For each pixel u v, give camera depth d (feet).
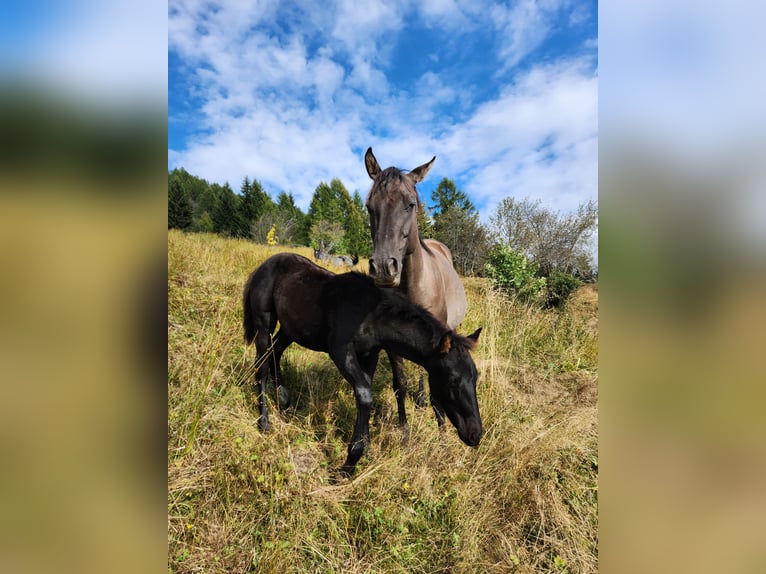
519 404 11.48
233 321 13.16
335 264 47.29
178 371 9.12
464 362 8.07
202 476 6.93
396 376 10.15
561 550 6.79
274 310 10.63
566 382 14.08
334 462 8.66
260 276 10.75
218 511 6.62
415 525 7.02
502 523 7.32
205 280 16.71
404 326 8.32
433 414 10.85
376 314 8.53
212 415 8.14
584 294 30.99
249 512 6.64
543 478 8.21
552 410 11.36
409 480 7.84
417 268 9.86
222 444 7.60
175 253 17.72
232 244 33.58
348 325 8.71
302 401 11.03
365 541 6.64
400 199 8.43
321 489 7.29
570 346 17.06
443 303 11.45
